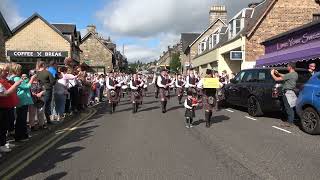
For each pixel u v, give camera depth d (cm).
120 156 879
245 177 706
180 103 2317
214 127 1316
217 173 733
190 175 720
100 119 1577
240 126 1333
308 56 2073
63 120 1443
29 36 5038
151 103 2369
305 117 1183
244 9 3650
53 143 1041
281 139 1083
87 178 702
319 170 753
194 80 2027
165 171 748
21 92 1016
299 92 1268
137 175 721
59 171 751
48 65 1432
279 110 1466
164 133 1201
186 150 942
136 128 1312
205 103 1326
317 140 1068
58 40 5062
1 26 2991
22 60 4975
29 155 896
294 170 754
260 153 905
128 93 3250
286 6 3244
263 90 1528
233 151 928
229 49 3803
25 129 1027
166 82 1831
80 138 1118
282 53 2544
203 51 5569
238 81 1756
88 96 2189
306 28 2209
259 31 3244
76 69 1825
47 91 1298
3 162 828
